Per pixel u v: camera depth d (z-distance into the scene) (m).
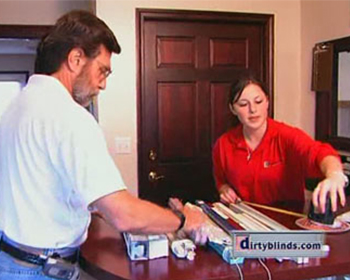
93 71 1.25
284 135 1.88
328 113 2.85
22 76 5.55
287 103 3.20
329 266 1.23
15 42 4.24
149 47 2.97
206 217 1.51
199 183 3.18
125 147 2.97
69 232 1.23
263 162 1.95
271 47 3.15
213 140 3.18
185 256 1.27
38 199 1.18
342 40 2.67
